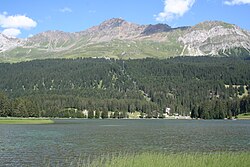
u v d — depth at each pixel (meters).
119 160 40.81
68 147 71.19
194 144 77.12
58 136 99.62
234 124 182.50
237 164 36.91
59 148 69.25
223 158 39.72
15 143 78.94
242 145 74.69
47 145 74.69
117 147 71.50
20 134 107.12
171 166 36.41
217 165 36.62
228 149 67.69
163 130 129.62
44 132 116.50
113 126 162.62
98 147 71.25
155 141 84.25
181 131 123.06
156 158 40.06
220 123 198.38
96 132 117.44
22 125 167.50
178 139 89.75
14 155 58.91
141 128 144.25
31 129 133.75
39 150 65.75
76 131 122.75
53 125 170.00
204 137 95.75
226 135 103.00
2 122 186.12
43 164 50.25
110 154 60.75
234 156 41.03
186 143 79.31
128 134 108.31
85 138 93.00
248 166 36.31
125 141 84.38
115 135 103.94
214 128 142.00
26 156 57.88
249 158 39.69
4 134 106.62
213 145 74.81
